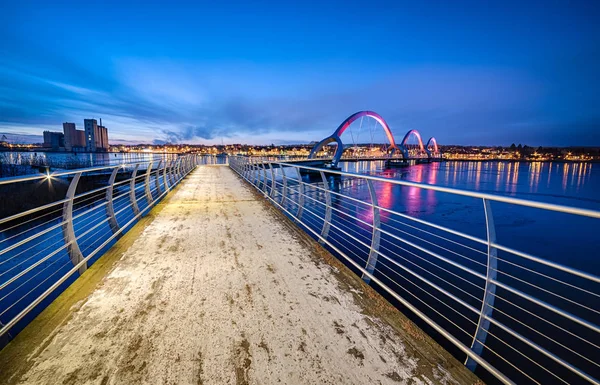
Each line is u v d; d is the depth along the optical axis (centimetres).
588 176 10344
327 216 467
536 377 911
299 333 245
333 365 211
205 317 264
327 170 440
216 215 668
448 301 1277
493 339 1063
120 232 480
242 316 266
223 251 430
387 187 5012
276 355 220
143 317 262
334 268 372
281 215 671
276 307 282
